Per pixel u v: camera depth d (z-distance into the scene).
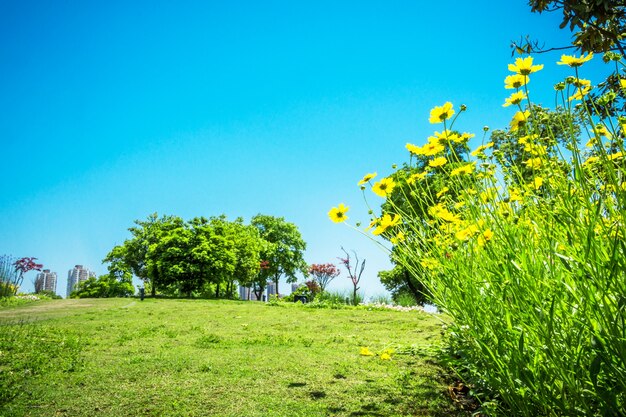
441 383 2.79
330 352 3.91
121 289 30.88
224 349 4.07
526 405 1.70
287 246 37.38
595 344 1.50
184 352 3.87
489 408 2.04
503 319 1.89
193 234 26.16
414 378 2.90
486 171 2.24
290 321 7.21
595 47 2.62
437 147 2.38
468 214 2.35
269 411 2.26
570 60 1.90
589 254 1.53
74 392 2.63
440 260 2.30
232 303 13.65
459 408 2.31
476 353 2.24
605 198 1.67
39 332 5.20
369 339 4.88
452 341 3.11
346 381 2.84
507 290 1.85
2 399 2.51
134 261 32.03
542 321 1.62
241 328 6.17
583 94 1.80
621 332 1.45
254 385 2.74
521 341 1.65
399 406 2.33
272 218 38.16
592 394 1.49
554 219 1.81
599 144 1.57
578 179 1.72
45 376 3.01
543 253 1.83
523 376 1.72
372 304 12.19
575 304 1.68
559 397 1.70
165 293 29.70
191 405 2.37
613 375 1.52
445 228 2.50
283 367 3.22
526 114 2.07
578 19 2.56
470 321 2.00
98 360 3.54
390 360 3.49
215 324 6.73
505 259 1.88
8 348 4.01
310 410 2.27
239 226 33.31
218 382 2.81
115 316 8.27
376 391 2.61
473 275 2.18
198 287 25.41
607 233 1.56
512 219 2.14
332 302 12.98
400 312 8.87
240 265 29.12
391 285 20.22
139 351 3.96
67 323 6.89
